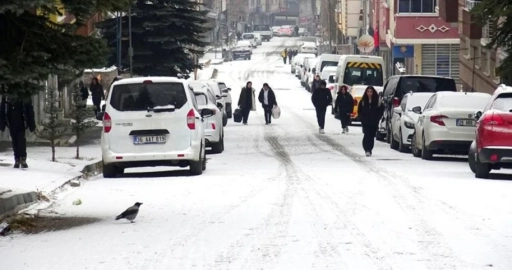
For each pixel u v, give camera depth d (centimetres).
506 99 4212
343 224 2644
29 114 4447
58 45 2772
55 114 4994
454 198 3281
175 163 4353
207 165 4938
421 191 3509
